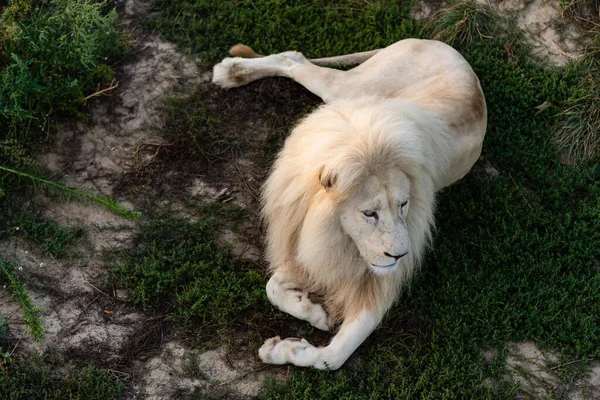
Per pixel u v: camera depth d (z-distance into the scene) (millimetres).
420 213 4391
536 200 5758
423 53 5453
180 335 4785
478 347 4895
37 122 5445
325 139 4078
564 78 6379
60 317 4781
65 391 4395
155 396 4520
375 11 6570
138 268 4984
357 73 5602
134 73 5977
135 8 6371
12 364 4504
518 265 5301
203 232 5254
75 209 5258
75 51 5473
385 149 3980
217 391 4574
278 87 6000
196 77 6055
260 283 5043
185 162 5574
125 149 5570
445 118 4957
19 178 5203
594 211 5617
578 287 5254
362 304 4691
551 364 4859
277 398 4484
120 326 4785
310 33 6434
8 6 5848
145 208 5324
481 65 6383
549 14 6660
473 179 5793
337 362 4570
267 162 5637
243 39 6301
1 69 5512
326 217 4199
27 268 4957
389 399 4562
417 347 4832
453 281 5152
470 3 6605
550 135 6129
